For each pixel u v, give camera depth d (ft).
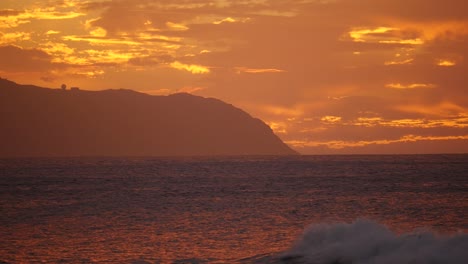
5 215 337.31
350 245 159.12
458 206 364.58
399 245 152.97
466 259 138.51
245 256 201.67
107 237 248.32
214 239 240.53
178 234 255.09
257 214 334.24
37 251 216.33
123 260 197.57
